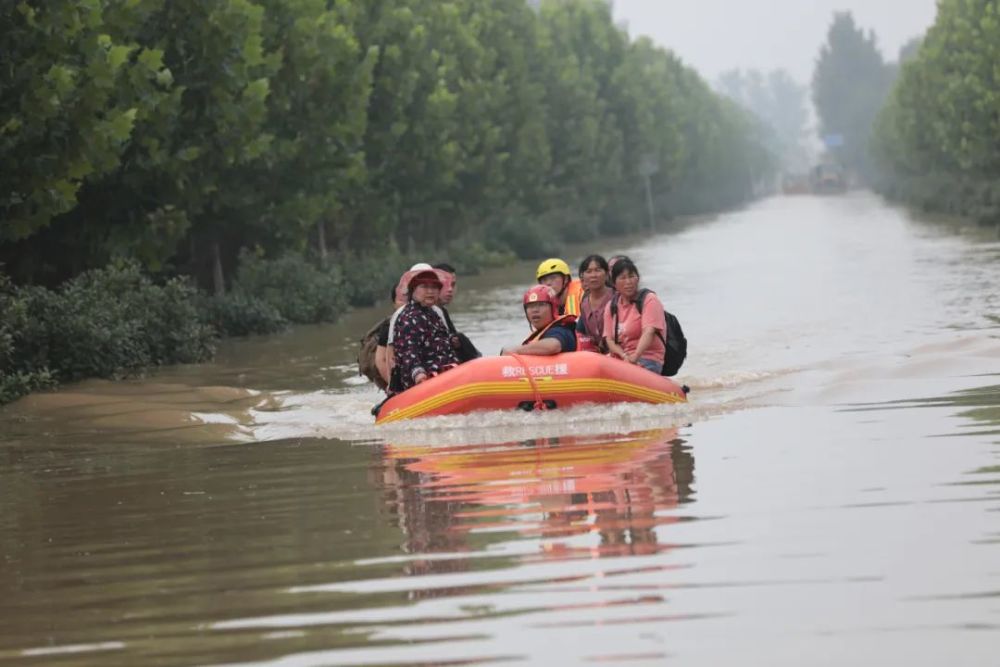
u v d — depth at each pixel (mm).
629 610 6293
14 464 12750
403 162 48844
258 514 9242
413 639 6082
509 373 13422
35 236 27156
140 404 16516
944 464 9234
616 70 95500
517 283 45281
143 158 26250
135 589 7312
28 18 21156
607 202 90438
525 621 6230
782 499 8422
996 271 32594
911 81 90750
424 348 14141
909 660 5449
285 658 5934
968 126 62094
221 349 26203
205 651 6113
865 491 8484
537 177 71688
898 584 6406
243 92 28938
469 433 12852
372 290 39375
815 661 5500
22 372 19281
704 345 20250
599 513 8391
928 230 60469
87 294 21938
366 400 16203
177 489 10609
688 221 111938
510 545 7688
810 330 21719
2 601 7281
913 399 12922
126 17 24875
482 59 59406
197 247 35781
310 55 33438
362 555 7707
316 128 34875
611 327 14812
